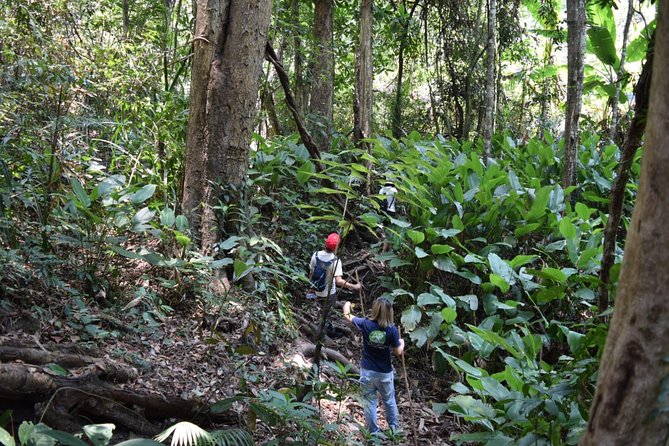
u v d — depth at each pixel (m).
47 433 2.98
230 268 7.10
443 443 6.01
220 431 3.73
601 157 12.15
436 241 8.39
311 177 9.34
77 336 4.91
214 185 7.32
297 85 13.52
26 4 7.90
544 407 4.08
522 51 17.52
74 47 8.34
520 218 8.83
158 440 3.42
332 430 4.50
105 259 5.97
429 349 7.64
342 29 14.90
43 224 5.70
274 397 4.27
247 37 7.41
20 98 6.91
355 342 7.66
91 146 7.39
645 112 4.03
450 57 17.48
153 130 7.94
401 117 17.98
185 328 5.84
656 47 2.35
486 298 7.63
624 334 2.39
